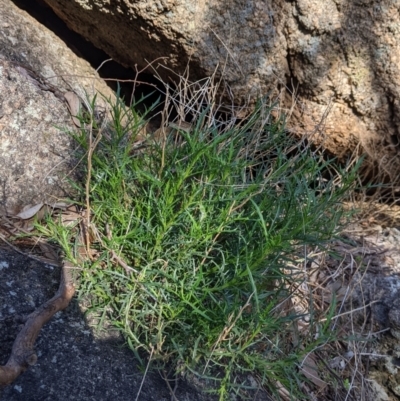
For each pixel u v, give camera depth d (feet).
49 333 5.52
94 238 6.22
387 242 8.52
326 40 7.72
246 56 7.68
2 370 4.78
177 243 6.01
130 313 5.90
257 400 6.17
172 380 5.77
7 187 6.43
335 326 7.34
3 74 6.78
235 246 6.16
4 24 7.41
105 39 8.21
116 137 6.56
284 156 6.89
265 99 7.55
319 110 8.20
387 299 7.63
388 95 8.14
